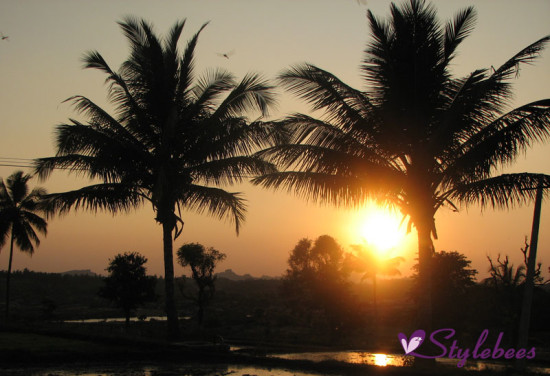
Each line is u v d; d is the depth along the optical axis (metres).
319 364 15.59
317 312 59.25
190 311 70.00
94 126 21.00
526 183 15.08
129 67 21.98
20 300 87.56
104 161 20.89
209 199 21.94
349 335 40.12
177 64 22.61
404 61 16.56
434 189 16.94
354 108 16.91
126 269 33.53
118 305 33.16
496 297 34.22
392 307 62.44
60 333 22.81
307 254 66.12
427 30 16.67
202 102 22.56
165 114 21.98
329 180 16.98
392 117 16.66
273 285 124.62
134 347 19.02
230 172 22.20
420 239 16.70
